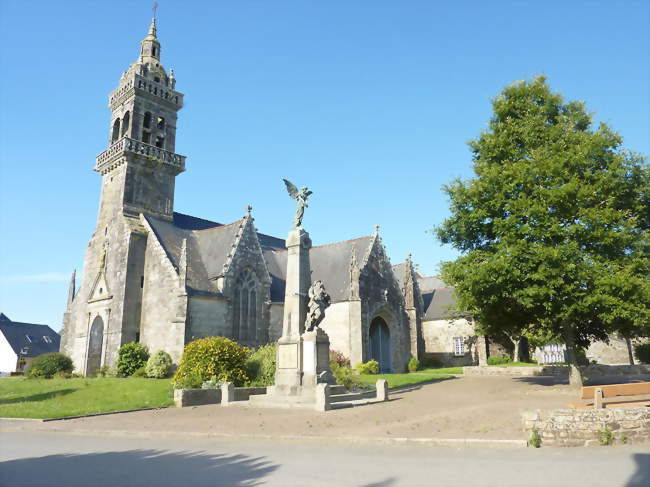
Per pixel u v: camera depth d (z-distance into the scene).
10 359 80.00
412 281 50.09
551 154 21.53
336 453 11.35
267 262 48.25
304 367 21.78
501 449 11.23
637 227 22.48
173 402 22.94
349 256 46.69
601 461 9.66
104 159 45.88
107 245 42.69
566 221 20.98
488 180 22.17
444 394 24.17
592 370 34.38
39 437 15.12
